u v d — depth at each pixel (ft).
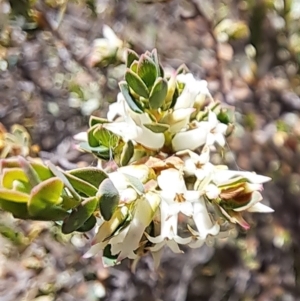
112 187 0.21
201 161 0.25
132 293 0.62
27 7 0.48
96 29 0.64
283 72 0.67
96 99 0.67
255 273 0.68
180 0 0.68
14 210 0.19
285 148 0.67
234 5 0.64
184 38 0.70
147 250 0.24
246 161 0.65
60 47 0.63
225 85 0.63
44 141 0.67
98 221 0.23
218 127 0.26
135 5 0.68
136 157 0.26
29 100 0.69
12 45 0.62
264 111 0.67
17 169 0.19
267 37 0.63
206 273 0.68
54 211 0.20
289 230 0.68
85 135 0.28
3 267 0.62
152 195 0.23
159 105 0.25
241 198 0.24
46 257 0.62
